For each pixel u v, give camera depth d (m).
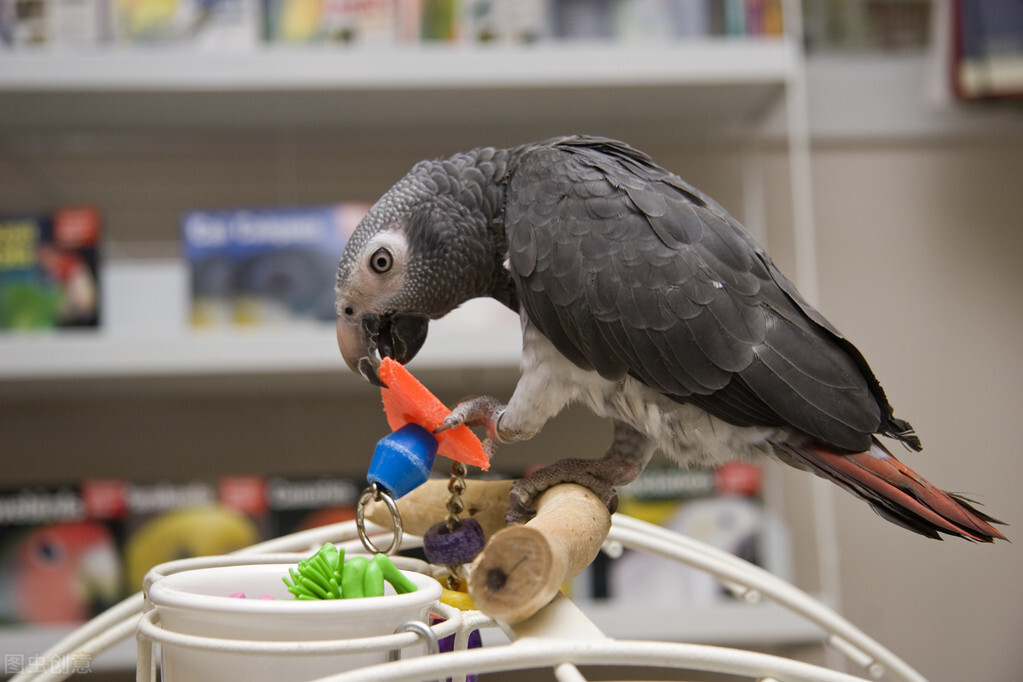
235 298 1.14
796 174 1.17
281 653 0.36
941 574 1.44
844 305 1.46
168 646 0.40
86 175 1.36
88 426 1.36
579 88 1.15
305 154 1.39
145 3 1.12
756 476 1.16
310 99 1.18
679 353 0.50
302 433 1.38
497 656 0.34
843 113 1.46
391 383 0.49
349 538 0.65
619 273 0.51
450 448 0.51
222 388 1.32
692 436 0.54
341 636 0.38
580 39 1.16
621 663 0.36
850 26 1.46
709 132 1.40
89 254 1.14
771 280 0.53
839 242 1.46
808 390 0.49
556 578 0.37
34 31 1.11
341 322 0.63
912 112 1.46
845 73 1.46
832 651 1.27
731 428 0.52
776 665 0.36
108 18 1.13
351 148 1.39
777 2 1.17
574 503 0.48
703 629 1.12
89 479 1.35
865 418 0.49
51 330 1.13
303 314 1.14
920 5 1.46
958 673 1.42
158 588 0.40
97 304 1.13
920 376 1.46
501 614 0.37
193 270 1.14
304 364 1.09
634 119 1.34
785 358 0.50
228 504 1.13
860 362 0.52
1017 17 1.39
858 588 1.43
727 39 1.16
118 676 1.23
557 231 0.53
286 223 1.15
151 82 1.08
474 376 1.25
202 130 1.34
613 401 0.56
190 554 1.12
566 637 0.37
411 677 0.34
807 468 0.53
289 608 0.37
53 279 1.13
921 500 0.47
